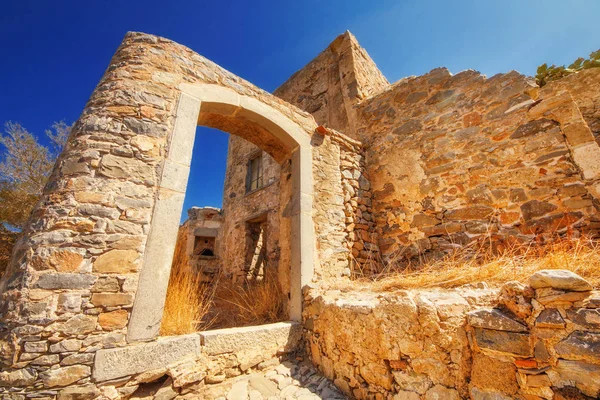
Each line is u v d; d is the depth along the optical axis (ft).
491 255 9.23
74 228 6.04
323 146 12.34
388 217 12.88
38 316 5.22
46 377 5.00
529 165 9.43
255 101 10.51
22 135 16.75
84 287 5.75
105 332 5.69
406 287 6.95
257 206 21.70
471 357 4.57
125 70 8.07
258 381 6.82
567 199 8.46
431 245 11.16
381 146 14.16
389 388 5.44
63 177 6.43
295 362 7.89
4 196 14.16
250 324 9.77
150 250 6.67
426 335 5.01
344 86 18.34
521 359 3.96
